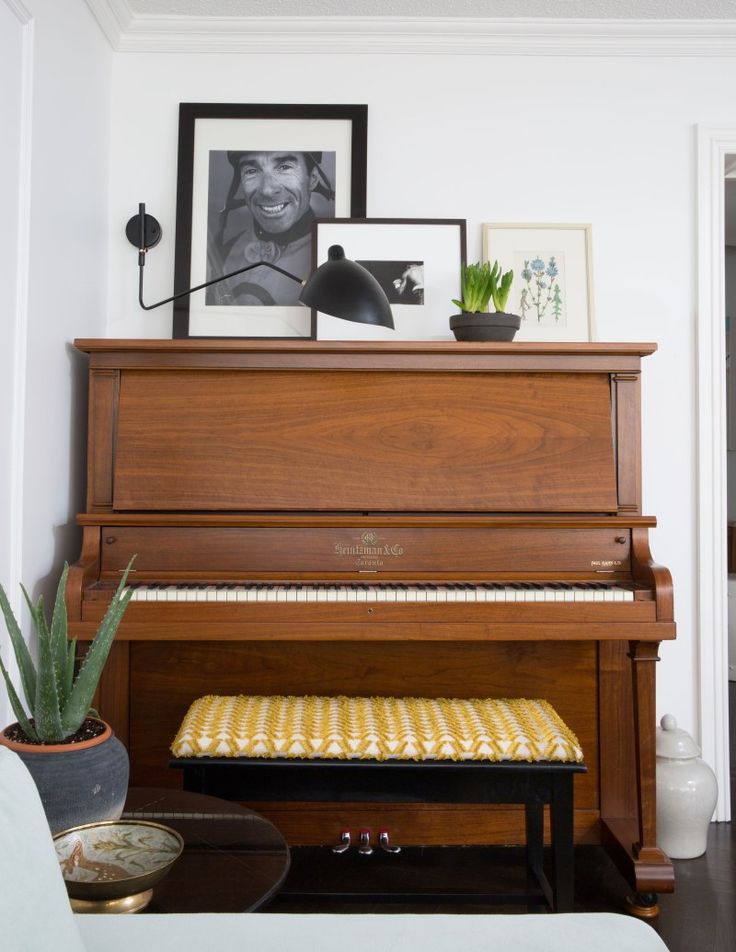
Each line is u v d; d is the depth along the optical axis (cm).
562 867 192
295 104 287
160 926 94
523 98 288
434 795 191
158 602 210
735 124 285
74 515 250
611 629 214
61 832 128
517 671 247
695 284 286
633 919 96
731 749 345
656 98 287
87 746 136
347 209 287
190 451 230
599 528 230
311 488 229
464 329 248
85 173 258
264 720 198
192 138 286
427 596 212
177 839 132
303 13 278
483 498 230
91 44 262
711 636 282
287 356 232
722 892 228
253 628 211
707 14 277
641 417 284
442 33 283
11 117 202
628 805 249
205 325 285
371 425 233
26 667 145
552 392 237
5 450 201
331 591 212
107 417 232
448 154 288
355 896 201
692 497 285
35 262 217
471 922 95
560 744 190
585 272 284
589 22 281
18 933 71
